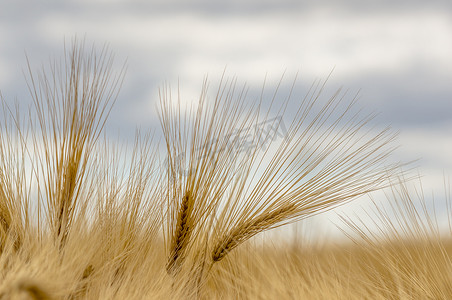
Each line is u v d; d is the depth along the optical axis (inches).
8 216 51.4
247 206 52.9
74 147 51.9
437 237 52.6
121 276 51.7
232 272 55.5
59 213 51.4
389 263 53.4
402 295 52.8
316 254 57.7
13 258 49.2
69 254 50.3
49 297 46.3
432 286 52.5
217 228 53.2
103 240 52.2
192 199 53.1
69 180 51.8
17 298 45.7
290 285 54.2
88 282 49.8
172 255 53.0
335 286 53.9
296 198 52.7
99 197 52.6
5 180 51.3
